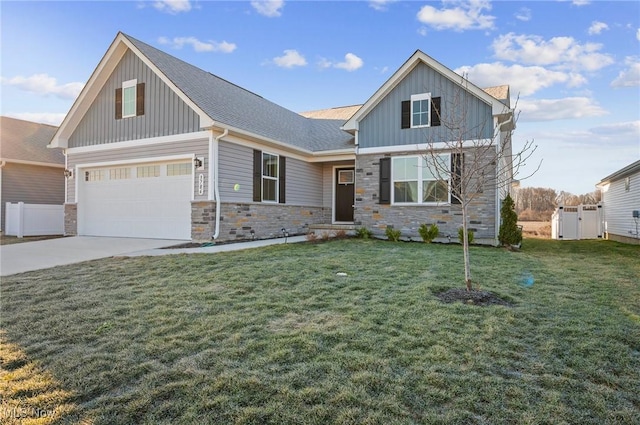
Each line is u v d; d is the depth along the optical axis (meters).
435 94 11.92
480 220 11.30
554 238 18.47
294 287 5.43
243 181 11.53
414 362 3.08
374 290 5.25
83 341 3.64
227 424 2.32
